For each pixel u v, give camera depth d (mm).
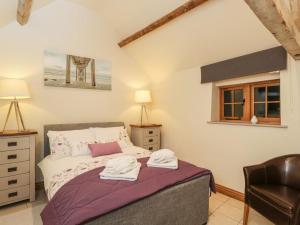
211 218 2250
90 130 3184
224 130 2926
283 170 2100
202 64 3232
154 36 3248
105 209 1377
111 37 3703
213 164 3082
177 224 1848
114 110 3799
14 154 2451
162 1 2588
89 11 3377
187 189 1911
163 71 3926
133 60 4039
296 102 2191
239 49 2627
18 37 2812
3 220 2156
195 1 2250
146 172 1998
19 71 2828
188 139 3508
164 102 4020
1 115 2705
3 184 2387
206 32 2662
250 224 2125
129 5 2949
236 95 3023
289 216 1570
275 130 2361
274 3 1144
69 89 3268
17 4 2277
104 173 1868
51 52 3072
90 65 3463
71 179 1868
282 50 2234
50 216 1518
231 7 2199
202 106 3258
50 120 3098
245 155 2662
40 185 2969
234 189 2787
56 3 3072
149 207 1621
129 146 3320
